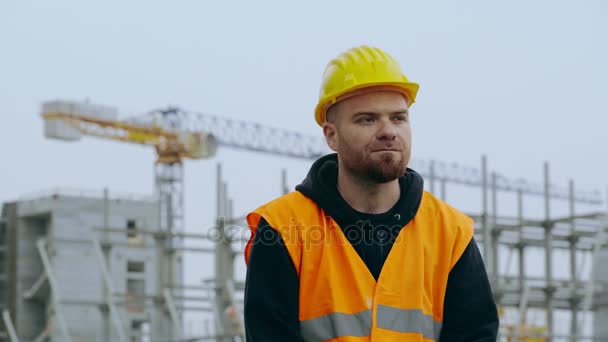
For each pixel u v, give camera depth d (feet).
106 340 148.15
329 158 20.71
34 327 219.41
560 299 136.67
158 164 318.65
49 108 304.09
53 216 212.43
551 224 133.08
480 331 19.77
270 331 19.45
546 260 132.98
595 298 129.49
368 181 19.65
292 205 20.04
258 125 321.73
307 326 19.53
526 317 133.39
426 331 19.60
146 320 183.83
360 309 19.48
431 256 19.85
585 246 143.74
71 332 187.01
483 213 129.29
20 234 222.28
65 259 197.57
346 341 19.33
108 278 149.69
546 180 145.48
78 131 304.09
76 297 195.62
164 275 143.74
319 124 20.34
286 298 19.52
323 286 19.52
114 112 310.24
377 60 19.44
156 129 314.35
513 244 140.87
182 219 313.32
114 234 209.26
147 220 213.25
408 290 19.63
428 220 20.17
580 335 125.29
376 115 19.27
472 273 19.97
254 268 19.71
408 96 19.53
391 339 19.35
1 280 220.84
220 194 138.72
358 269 19.61
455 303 19.84
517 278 132.36
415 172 20.47
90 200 214.48
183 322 140.05
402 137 19.33
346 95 19.33
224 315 136.05
